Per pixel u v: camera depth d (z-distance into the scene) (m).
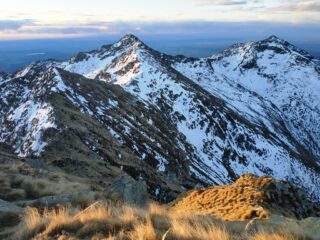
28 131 90.75
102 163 69.38
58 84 116.56
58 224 9.63
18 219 12.74
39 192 22.08
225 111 192.12
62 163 59.94
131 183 25.20
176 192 84.56
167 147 127.75
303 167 193.50
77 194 17.50
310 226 10.48
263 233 8.20
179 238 8.23
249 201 19.77
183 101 183.62
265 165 175.38
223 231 8.38
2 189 21.27
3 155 39.16
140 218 10.05
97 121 107.62
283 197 23.08
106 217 9.80
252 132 190.25
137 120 136.75
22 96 152.25
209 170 142.25
